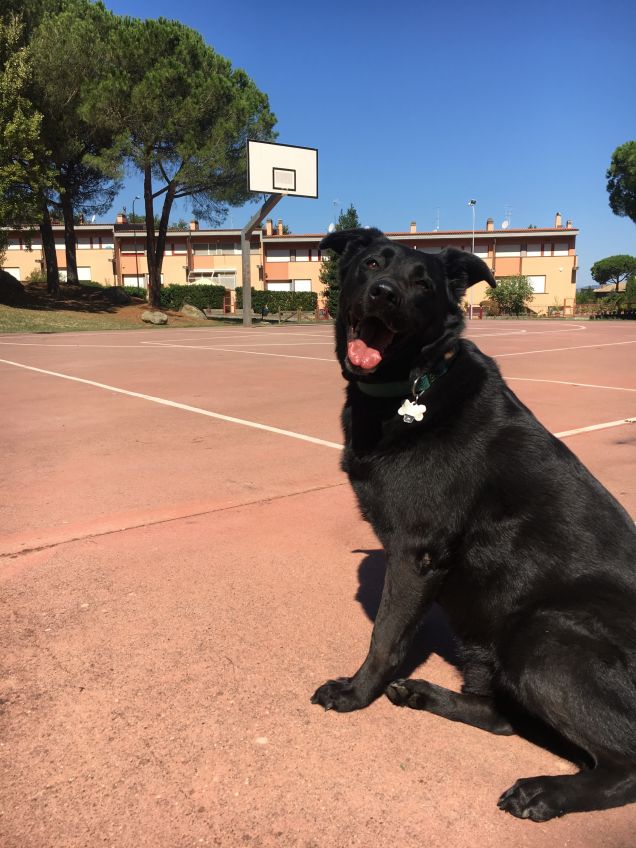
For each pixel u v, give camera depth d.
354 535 2.14
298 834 0.96
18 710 1.22
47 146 15.51
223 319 21.03
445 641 1.58
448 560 1.23
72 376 6.16
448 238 31.00
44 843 0.93
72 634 1.50
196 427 3.78
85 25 15.27
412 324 1.26
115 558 1.94
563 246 30.80
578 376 6.09
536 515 1.19
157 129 15.52
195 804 1.01
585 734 1.01
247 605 1.66
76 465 2.96
